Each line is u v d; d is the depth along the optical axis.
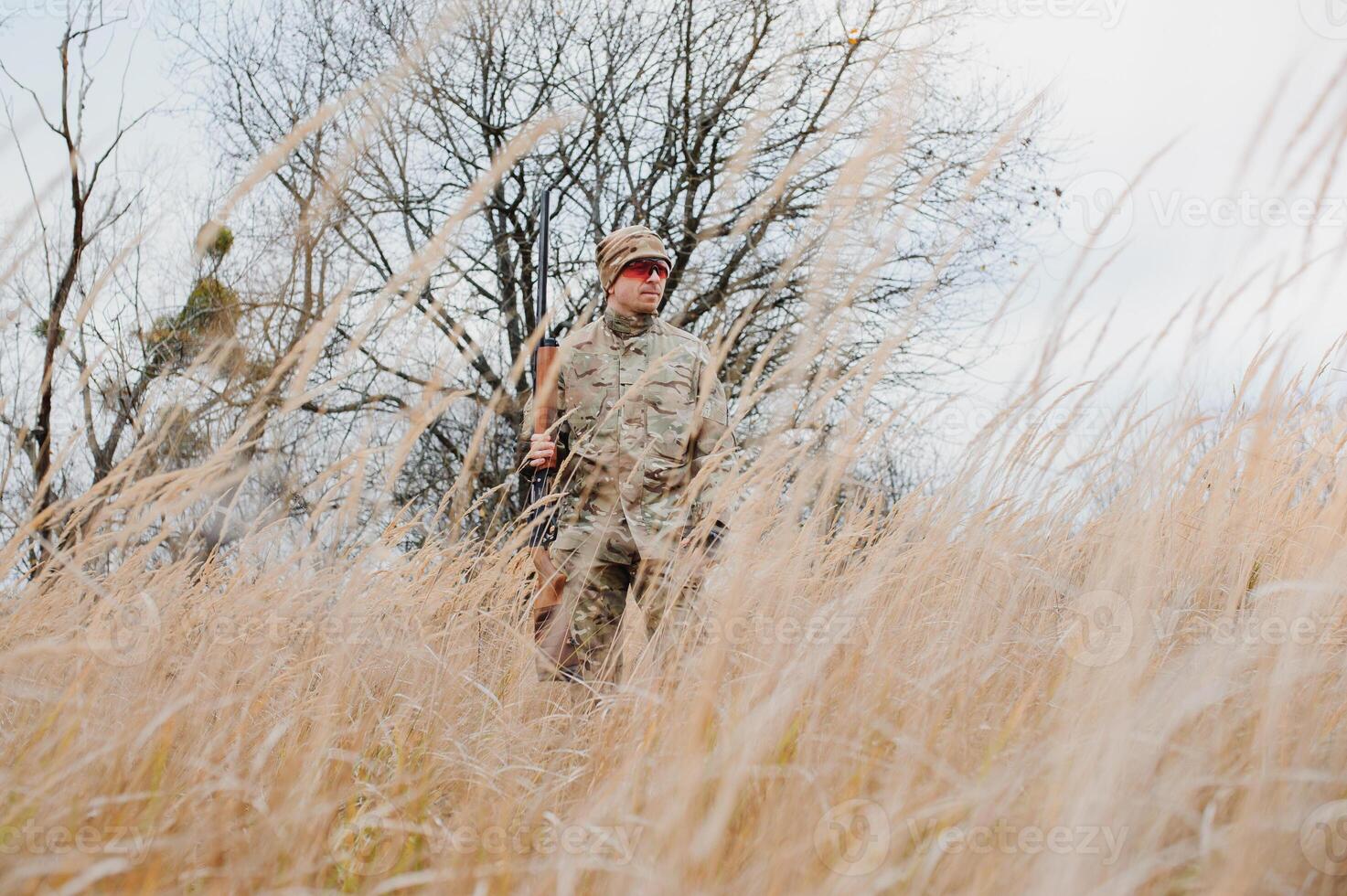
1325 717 1.73
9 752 1.74
